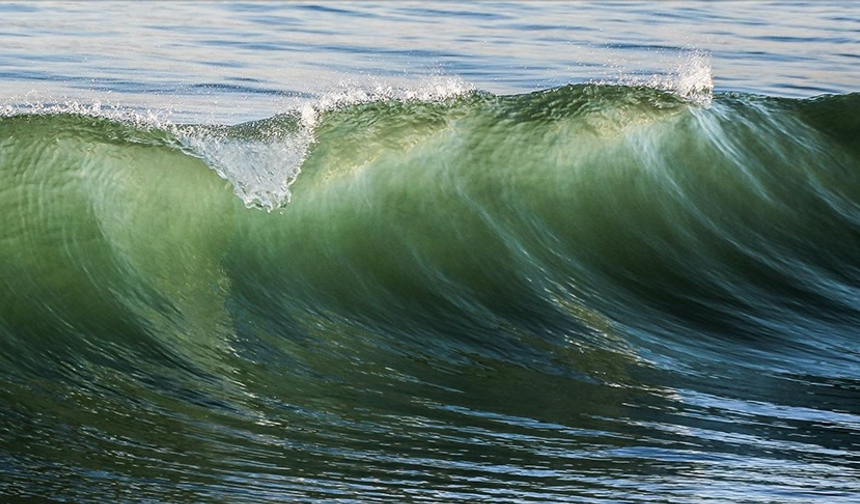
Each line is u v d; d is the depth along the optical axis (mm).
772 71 64312
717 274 36344
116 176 29281
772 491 21000
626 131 39156
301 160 32531
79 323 25969
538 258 34219
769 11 88938
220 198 30562
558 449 22516
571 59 64812
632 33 75062
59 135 29250
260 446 21641
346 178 32875
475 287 32094
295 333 28047
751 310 34125
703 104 42375
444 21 76625
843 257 39219
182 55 60125
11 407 22125
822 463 22719
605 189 37656
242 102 49688
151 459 20578
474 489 20391
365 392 25109
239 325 27750
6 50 59219
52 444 20734
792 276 37125
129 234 28656
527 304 31828
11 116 29312
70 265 27266
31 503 18422
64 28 67000
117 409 22688
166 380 24391
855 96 45188
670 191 39156
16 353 24438
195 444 21438
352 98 35281
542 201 36062
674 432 23984
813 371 29344
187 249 29312
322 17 76000
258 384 24938
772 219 40125
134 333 26156
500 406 24875
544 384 26578
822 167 42719
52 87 50812
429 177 34438
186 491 19453
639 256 36125
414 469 21109
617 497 20359
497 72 60062
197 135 31453
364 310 29875
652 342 30484
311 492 19828
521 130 36938
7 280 26312
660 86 42000
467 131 36000
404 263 32094
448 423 23594
